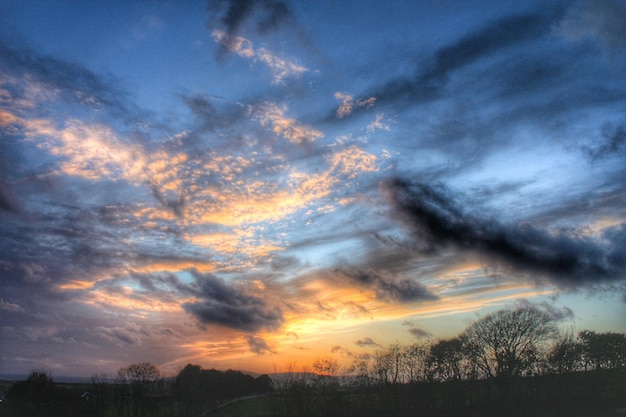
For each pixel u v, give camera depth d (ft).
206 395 513.04
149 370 503.20
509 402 406.82
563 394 412.98
